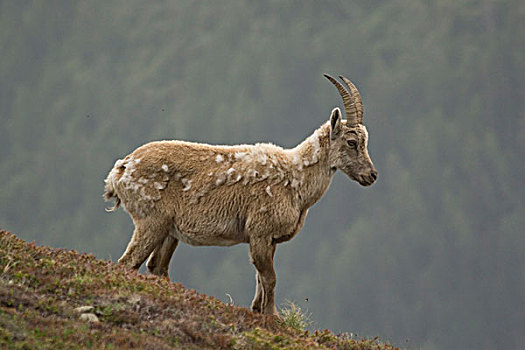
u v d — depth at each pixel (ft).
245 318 105.91
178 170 125.18
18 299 88.02
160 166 124.36
